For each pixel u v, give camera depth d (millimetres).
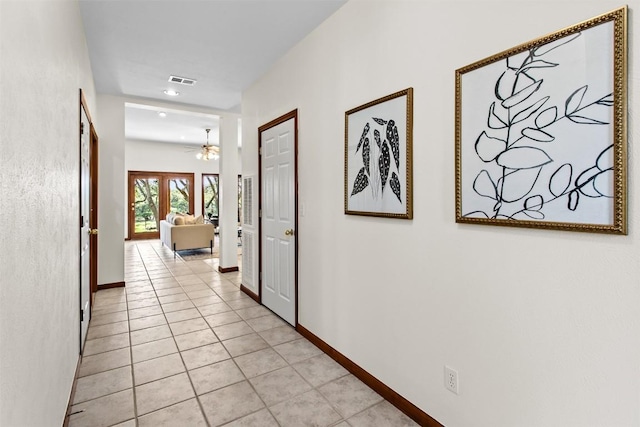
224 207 5090
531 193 1229
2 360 788
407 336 1792
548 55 1168
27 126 1003
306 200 2715
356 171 2125
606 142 1037
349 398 1938
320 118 2518
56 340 1423
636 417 1011
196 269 5379
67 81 1740
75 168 2037
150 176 9203
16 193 897
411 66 1731
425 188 1667
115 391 1988
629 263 1014
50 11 1323
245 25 2529
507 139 1298
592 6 1073
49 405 1289
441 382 1606
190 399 1918
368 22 2025
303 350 2535
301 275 2811
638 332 1002
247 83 3789
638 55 984
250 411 1813
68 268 1759
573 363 1142
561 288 1168
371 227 2033
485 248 1405
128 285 4383
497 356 1366
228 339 2723
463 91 1459
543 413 1223
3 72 799
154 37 2711
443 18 1560
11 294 853
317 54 2545
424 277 1686
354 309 2191
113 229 4223
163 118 6199
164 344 2623
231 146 5121
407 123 1742
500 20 1326
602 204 1050
